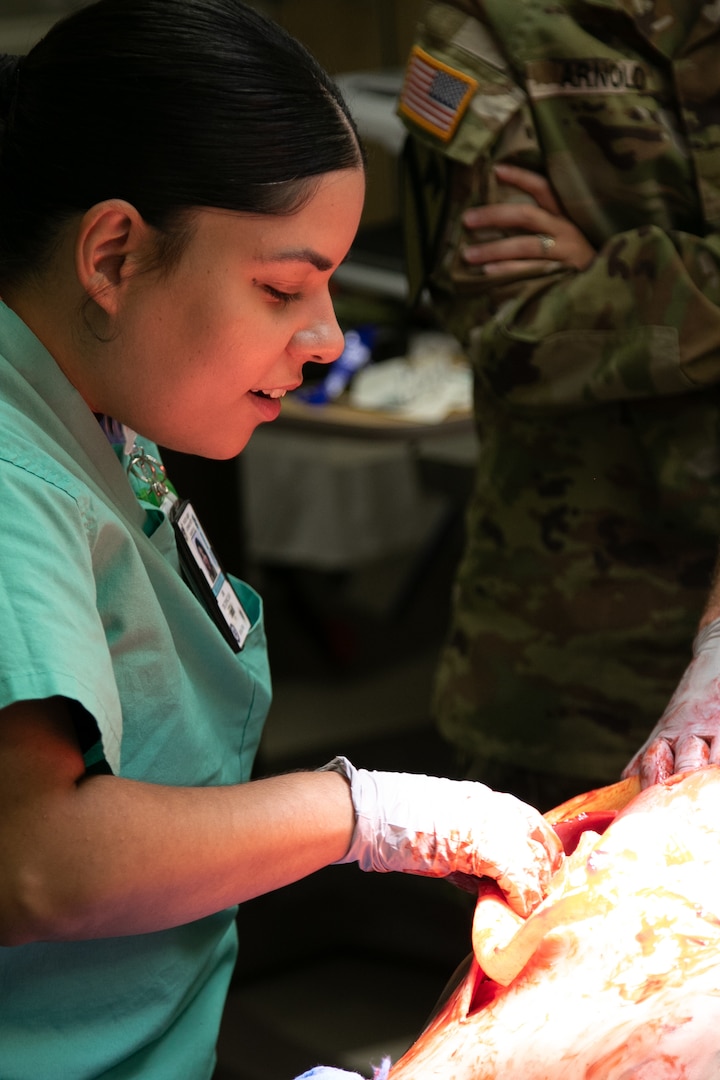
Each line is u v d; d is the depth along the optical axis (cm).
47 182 85
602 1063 75
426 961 260
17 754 77
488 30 159
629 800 104
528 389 154
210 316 86
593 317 150
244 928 261
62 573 79
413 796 94
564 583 160
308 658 410
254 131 82
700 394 151
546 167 157
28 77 87
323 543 355
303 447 357
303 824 89
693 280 147
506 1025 83
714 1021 75
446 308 167
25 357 89
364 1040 236
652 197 154
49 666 75
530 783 166
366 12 409
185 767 98
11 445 82
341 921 267
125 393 90
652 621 157
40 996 93
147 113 82
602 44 153
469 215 159
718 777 93
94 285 85
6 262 89
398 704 377
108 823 79
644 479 156
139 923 82
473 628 170
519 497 164
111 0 85
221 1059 225
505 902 94
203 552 107
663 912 84
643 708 158
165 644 94
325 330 90
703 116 151
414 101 162
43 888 77
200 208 83
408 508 362
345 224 87
